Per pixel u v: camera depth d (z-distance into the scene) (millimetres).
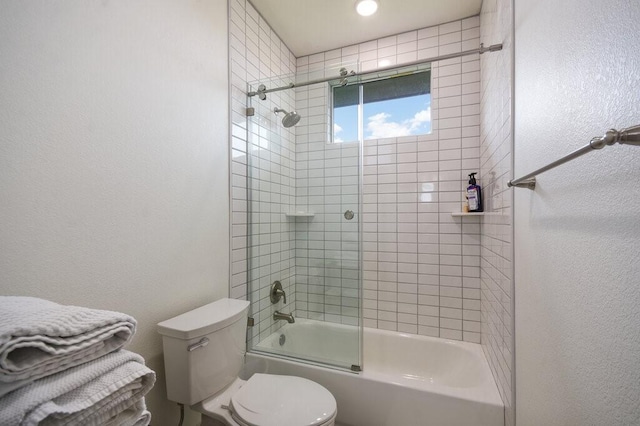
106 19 979
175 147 1268
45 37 812
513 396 1077
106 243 977
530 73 891
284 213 1939
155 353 1157
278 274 1933
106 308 976
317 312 1844
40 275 802
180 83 1298
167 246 1225
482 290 1889
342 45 2256
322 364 1599
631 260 428
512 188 1083
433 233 2057
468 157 1970
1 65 727
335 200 1841
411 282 2109
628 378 434
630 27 420
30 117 780
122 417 519
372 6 1823
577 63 589
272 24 2008
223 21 1580
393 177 2156
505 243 1198
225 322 1217
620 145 454
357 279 1758
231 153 1627
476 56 1937
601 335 506
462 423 1277
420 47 2066
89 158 925
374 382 1427
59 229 845
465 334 1981
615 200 467
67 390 438
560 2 671
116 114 1012
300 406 1104
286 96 1889
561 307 668
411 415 1357
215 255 1514
